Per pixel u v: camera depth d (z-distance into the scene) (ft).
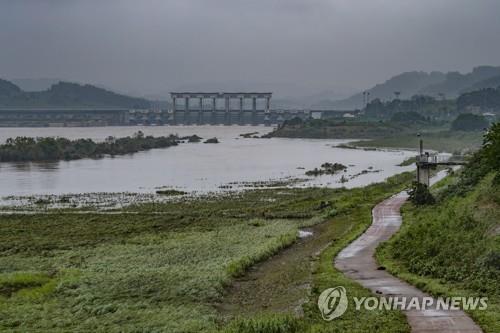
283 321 85.81
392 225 178.91
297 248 167.73
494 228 126.52
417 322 78.28
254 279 132.36
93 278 129.59
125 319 100.42
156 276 129.80
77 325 98.27
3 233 197.98
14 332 94.79
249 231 194.80
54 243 180.24
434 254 121.70
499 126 177.68
